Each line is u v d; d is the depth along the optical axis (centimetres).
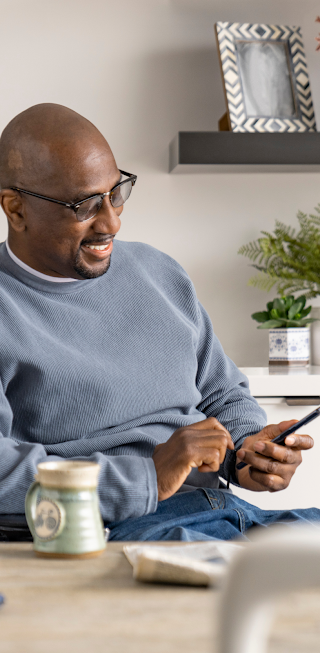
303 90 206
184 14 212
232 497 116
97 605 46
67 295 125
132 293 131
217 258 213
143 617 43
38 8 208
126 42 211
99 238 120
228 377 141
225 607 21
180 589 50
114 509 93
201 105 213
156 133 212
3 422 112
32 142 119
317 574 20
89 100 211
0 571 56
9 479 93
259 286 206
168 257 145
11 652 36
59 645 38
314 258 201
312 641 38
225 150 194
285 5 213
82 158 117
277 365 194
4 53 207
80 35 210
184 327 132
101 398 118
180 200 213
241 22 213
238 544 63
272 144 195
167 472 97
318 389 170
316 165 199
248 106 201
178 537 81
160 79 212
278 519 104
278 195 215
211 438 98
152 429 122
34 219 119
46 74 209
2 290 119
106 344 124
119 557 61
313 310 202
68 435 117
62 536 60
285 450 111
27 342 115
